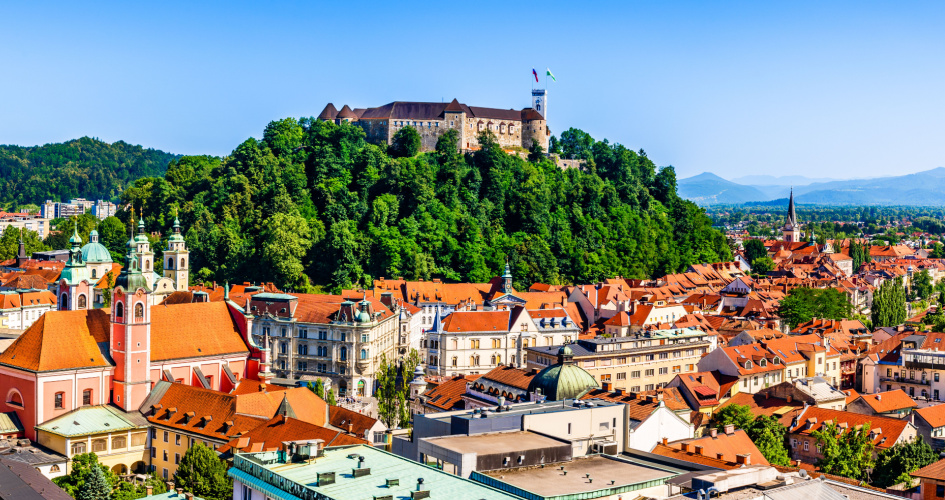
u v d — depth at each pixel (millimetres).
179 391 185875
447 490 96562
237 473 106500
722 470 112812
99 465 164000
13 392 184250
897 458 167500
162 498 138750
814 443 186750
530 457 112562
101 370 186250
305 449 107812
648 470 112688
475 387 198250
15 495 125750
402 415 196500
